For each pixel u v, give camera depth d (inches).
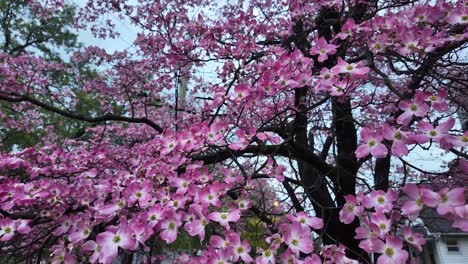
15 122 279.3
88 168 97.9
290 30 138.5
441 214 45.8
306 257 52.6
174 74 164.6
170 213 57.7
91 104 308.7
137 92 202.5
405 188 49.8
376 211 52.3
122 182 76.9
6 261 78.9
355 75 61.7
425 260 430.6
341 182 135.8
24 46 420.8
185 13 167.0
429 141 50.1
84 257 63.0
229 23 144.0
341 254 53.9
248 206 62.2
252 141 72.2
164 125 215.6
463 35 63.2
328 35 139.5
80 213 69.1
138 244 56.1
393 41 70.2
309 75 67.7
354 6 106.7
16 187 71.4
